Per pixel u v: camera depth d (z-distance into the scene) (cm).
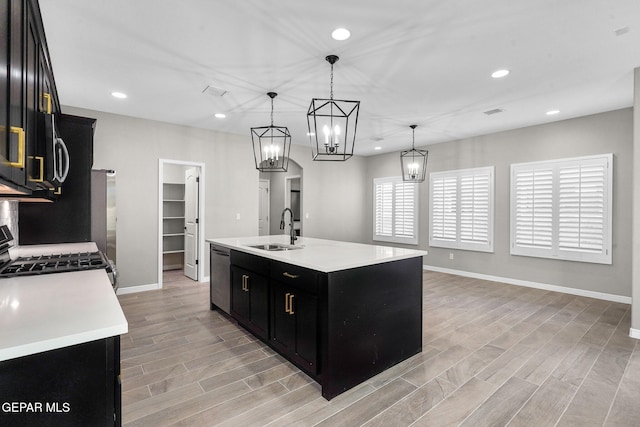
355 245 330
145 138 473
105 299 131
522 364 256
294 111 431
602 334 315
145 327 332
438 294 461
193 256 550
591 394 215
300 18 222
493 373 243
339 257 248
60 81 331
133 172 463
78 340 96
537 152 492
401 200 694
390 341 251
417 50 266
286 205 805
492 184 543
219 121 484
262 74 313
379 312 242
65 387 99
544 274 488
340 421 188
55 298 132
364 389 222
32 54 134
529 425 185
